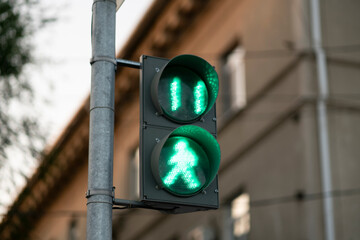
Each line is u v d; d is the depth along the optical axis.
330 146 15.45
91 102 6.06
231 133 18.61
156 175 5.80
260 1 17.97
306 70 15.96
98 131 5.92
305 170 15.48
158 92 6.10
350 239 14.74
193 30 21.19
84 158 26.02
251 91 17.89
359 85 16.02
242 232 17.67
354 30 16.38
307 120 15.73
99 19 6.30
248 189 17.56
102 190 5.75
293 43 16.42
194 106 6.25
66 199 27.31
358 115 15.81
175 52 22.17
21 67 8.62
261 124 17.34
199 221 19.69
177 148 5.98
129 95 24.44
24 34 8.71
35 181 8.42
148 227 22.61
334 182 15.16
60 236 27.48
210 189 6.05
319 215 15.05
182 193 5.89
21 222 8.36
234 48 19.23
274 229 16.30
